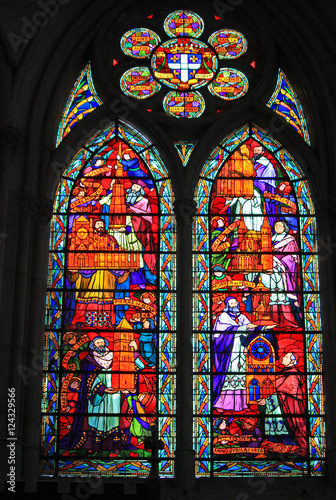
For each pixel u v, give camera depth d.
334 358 18.25
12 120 18.91
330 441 17.84
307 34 20.33
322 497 17.22
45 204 19.12
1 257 17.98
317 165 19.89
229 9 21.31
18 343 17.75
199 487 17.50
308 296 19.41
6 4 18.80
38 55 19.59
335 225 19.33
